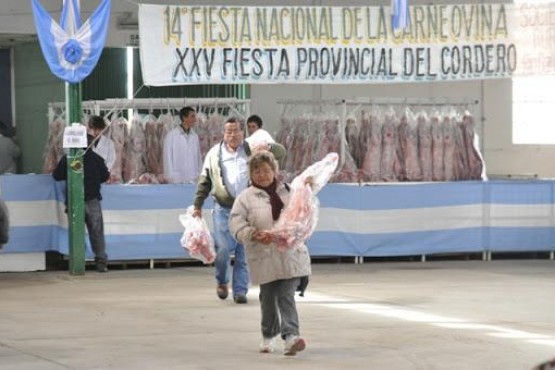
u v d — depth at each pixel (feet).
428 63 65.21
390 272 62.90
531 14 66.23
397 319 45.85
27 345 39.91
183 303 50.42
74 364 36.42
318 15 63.46
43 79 78.79
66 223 62.80
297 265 37.17
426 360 37.14
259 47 62.49
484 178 70.85
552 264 67.46
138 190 63.21
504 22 66.13
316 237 65.87
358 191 66.44
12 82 84.28
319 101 70.23
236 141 49.57
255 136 49.11
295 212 36.83
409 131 69.72
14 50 83.82
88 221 61.52
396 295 53.21
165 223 63.72
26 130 82.33
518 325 44.37
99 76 77.77
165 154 65.36
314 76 63.46
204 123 67.82
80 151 60.23
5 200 61.93
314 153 68.13
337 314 47.19
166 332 42.70
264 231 36.81
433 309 48.65
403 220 67.26
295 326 37.50
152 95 78.89
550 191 69.67
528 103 83.15
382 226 66.90
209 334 42.27
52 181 63.05
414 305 49.85
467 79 65.82
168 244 63.77
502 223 69.00
